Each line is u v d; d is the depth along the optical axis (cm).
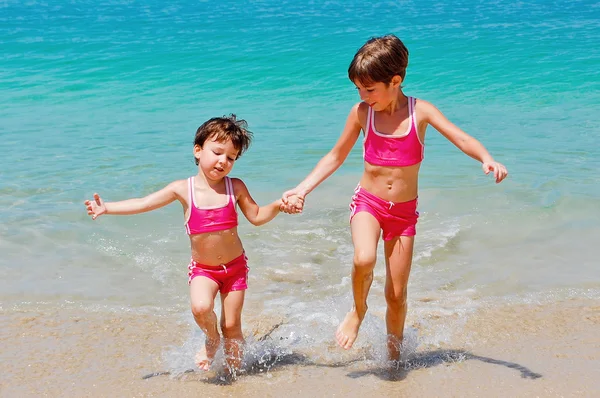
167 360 432
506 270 572
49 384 397
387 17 2581
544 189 757
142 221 695
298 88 1506
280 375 412
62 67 1800
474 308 505
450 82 1529
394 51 404
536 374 400
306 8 2959
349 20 2530
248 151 953
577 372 399
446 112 1248
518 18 2444
